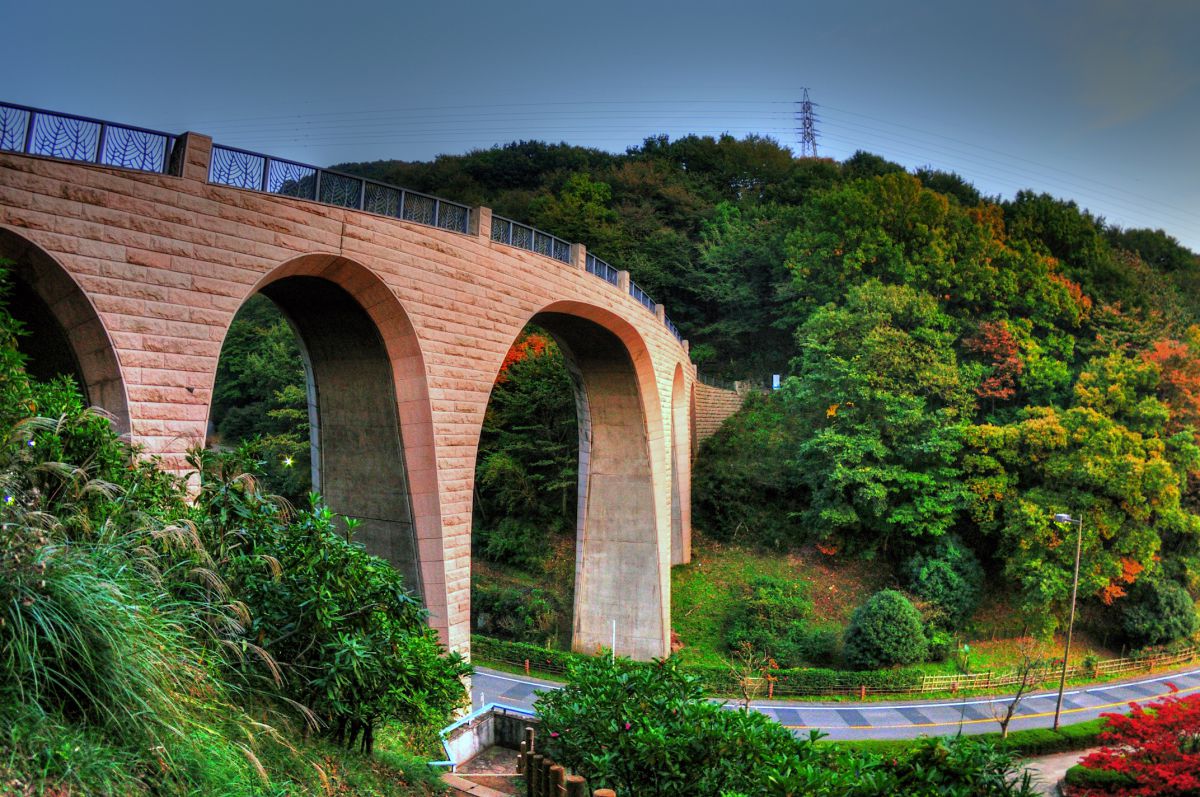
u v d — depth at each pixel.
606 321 25.61
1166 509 30.72
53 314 11.22
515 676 29.39
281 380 44.88
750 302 49.94
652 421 30.47
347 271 14.94
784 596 33.09
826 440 34.03
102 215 11.10
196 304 12.18
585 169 64.56
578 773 8.77
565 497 39.38
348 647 7.81
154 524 7.27
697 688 9.33
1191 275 57.72
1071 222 48.38
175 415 11.88
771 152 72.19
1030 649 29.34
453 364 17.03
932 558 33.22
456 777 9.49
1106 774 18.31
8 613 5.21
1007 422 37.03
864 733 24.59
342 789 7.41
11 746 4.89
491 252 18.39
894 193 43.78
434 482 16.52
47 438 6.98
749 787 7.77
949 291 41.16
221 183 12.63
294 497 39.09
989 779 7.27
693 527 39.88
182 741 5.90
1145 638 32.28
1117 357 34.12
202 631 7.37
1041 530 30.22
